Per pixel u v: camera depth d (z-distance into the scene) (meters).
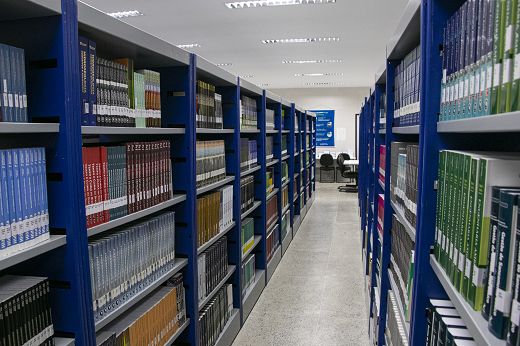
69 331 1.15
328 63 8.40
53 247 1.06
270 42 6.50
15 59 1.01
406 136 1.94
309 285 3.59
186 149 1.91
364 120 4.77
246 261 3.04
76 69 1.11
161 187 1.72
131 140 2.01
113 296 1.37
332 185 10.70
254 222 3.56
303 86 12.33
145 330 1.55
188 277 1.96
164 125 1.92
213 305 2.28
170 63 1.82
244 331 2.75
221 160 2.47
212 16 5.01
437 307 1.04
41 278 1.10
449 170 0.95
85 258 1.16
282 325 2.83
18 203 0.98
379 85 2.55
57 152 1.09
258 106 3.55
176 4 4.54
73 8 1.09
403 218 1.45
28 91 1.09
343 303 3.19
